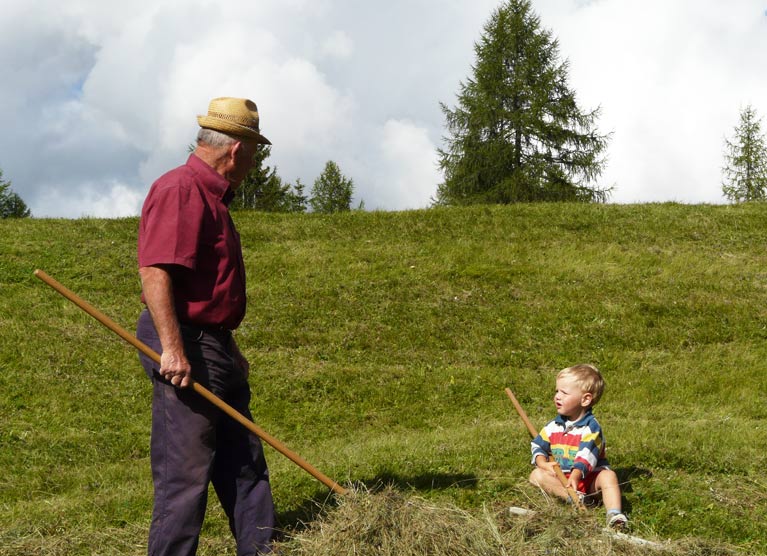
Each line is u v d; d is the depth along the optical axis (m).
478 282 15.11
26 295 14.11
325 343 12.93
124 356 12.29
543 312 13.84
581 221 18.28
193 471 4.21
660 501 5.43
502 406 10.67
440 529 4.34
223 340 4.39
